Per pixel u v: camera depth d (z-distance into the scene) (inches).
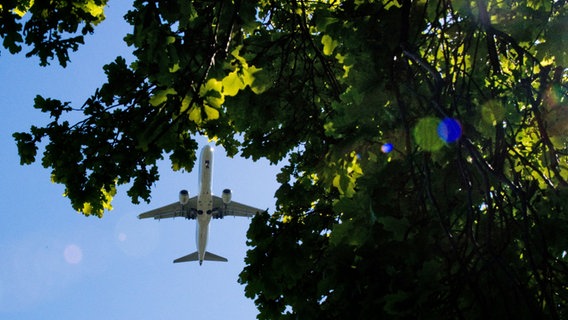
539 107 263.4
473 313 200.5
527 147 277.3
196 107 260.8
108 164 385.4
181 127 289.3
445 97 237.6
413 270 201.6
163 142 292.5
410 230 209.3
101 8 366.0
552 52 264.4
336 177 279.1
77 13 354.6
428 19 278.5
